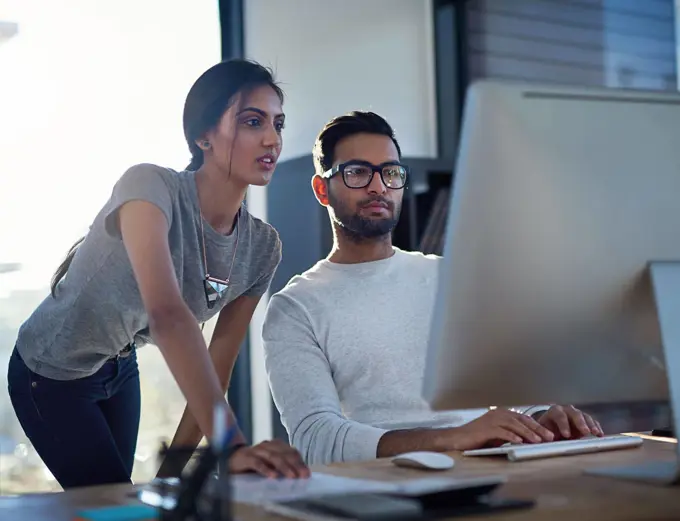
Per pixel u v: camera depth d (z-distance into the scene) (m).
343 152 2.04
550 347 1.14
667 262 1.15
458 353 1.10
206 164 1.76
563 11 4.24
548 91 1.10
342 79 4.01
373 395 1.91
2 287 3.02
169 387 3.25
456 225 1.08
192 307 1.82
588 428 1.62
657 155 1.16
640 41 4.00
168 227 1.58
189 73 3.38
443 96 4.26
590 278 1.13
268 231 1.96
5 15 3.06
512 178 1.08
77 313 1.76
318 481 1.16
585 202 1.12
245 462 1.23
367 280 1.99
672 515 0.92
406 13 4.21
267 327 1.97
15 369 1.89
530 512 0.94
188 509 0.87
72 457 1.84
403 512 0.91
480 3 4.30
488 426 1.50
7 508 1.06
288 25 3.87
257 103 1.73
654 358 1.19
